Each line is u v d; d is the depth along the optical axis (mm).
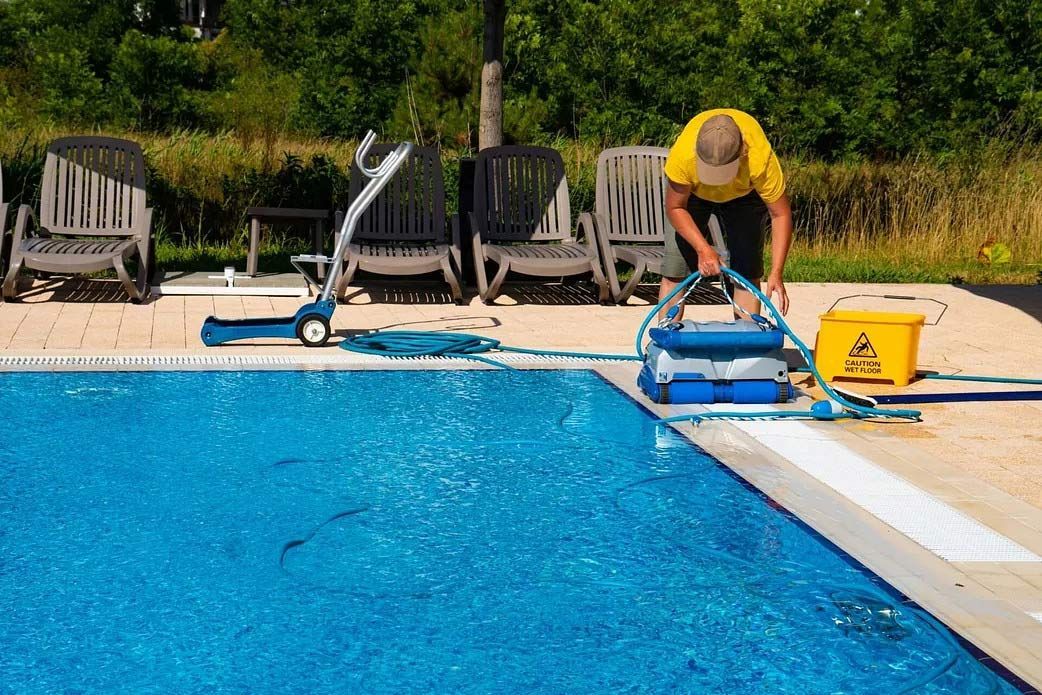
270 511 4242
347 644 3156
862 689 2910
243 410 5699
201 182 12438
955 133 23766
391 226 9461
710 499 4438
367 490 4516
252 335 6969
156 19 35250
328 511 4258
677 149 5781
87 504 4277
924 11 25094
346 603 3438
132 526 4059
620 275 11289
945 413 5824
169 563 3723
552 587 3586
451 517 4223
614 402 6020
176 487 4496
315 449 5059
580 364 6789
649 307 9250
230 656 3064
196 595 3471
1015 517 4172
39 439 5105
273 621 3295
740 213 6289
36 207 11211
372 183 7047
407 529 4090
